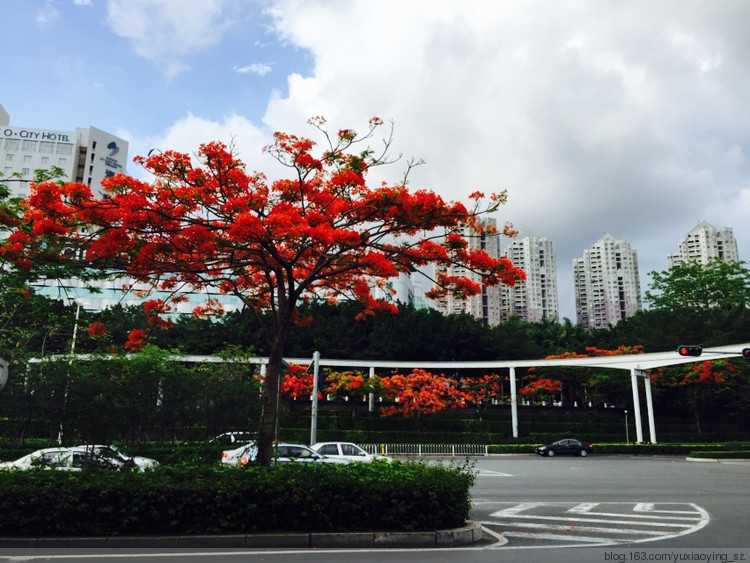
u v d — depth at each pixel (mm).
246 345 46031
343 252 10367
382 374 48562
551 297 115562
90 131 84938
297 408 45969
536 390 46562
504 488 16500
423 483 8672
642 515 11547
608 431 44344
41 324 17922
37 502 7766
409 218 9867
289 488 8273
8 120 87875
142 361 13008
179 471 8680
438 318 56406
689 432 45594
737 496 14805
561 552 7941
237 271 11031
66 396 11547
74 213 9094
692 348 23500
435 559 7234
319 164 10125
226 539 7762
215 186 9734
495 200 9930
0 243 9742
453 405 42375
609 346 58625
